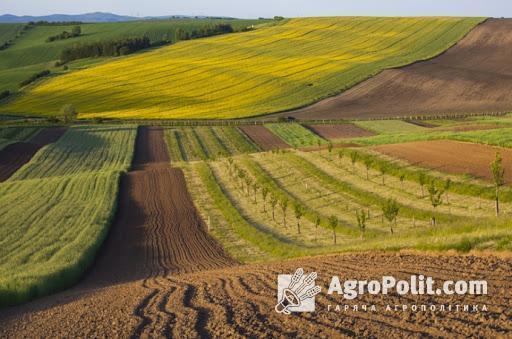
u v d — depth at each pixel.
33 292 21.45
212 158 63.75
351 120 82.56
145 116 89.94
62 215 41.16
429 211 33.50
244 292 14.22
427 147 49.00
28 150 70.50
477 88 97.19
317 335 9.80
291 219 38.44
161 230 38.00
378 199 38.31
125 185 52.72
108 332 11.77
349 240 30.47
